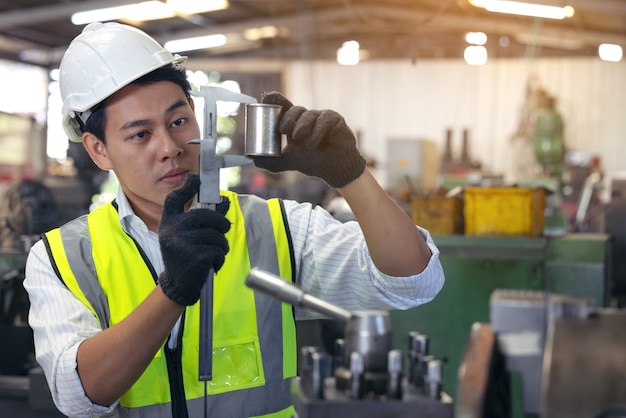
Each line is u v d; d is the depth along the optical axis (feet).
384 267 4.20
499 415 4.33
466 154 25.34
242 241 4.70
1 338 9.62
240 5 28.40
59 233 4.72
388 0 28.12
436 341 11.62
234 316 4.58
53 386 4.14
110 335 3.88
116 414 4.50
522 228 11.75
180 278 3.59
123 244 4.62
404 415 4.18
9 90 30.86
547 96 24.49
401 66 32.89
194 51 34.37
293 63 33.81
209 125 3.75
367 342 4.27
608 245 11.78
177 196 3.66
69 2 25.54
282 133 3.73
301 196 19.69
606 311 4.25
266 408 4.62
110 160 4.51
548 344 4.09
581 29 28.86
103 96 4.30
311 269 4.75
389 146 16.35
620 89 31.45
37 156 18.80
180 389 4.49
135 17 28.45
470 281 11.61
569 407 3.85
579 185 23.16
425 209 12.13
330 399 4.22
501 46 32.07
